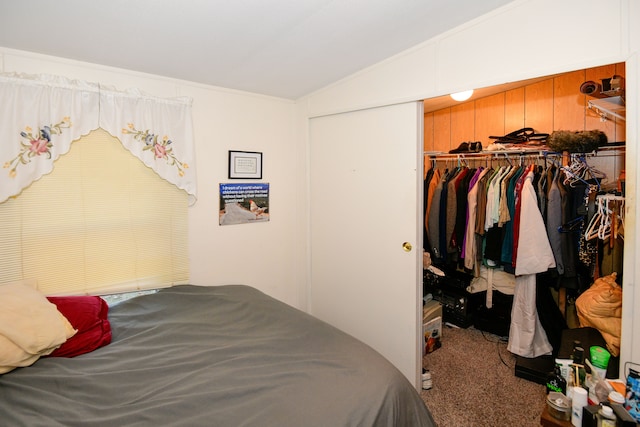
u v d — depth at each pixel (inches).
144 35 64.2
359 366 51.0
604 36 51.4
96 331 61.5
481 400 82.0
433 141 142.5
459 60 68.8
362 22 63.4
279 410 41.6
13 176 66.9
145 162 82.6
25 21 57.2
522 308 98.9
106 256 79.2
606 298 65.2
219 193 98.1
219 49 71.9
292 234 116.0
